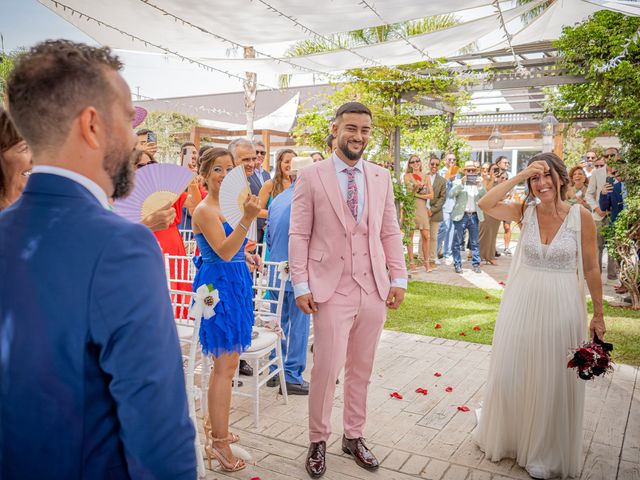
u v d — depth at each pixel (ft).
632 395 13.34
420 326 19.69
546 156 9.95
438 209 32.86
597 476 9.64
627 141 27.53
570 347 9.50
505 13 22.26
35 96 3.29
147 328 3.19
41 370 3.14
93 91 3.36
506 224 38.75
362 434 11.05
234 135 50.90
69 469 3.17
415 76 34.01
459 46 26.55
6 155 5.63
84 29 20.34
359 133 9.64
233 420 11.82
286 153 15.19
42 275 3.20
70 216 3.30
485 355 16.44
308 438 11.05
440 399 13.10
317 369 9.75
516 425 9.99
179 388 3.38
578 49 29.84
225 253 9.12
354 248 9.78
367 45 24.00
